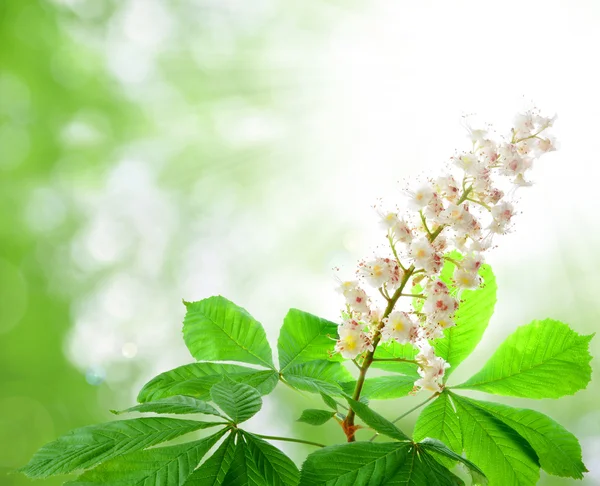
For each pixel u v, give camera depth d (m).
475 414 1.65
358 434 7.46
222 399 1.40
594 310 9.09
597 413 7.69
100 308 9.32
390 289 1.54
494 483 1.59
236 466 1.27
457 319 1.77
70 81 10.02
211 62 11.41
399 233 1.52
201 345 1.81
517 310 8.91
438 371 1.61
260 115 11.69
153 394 1.63
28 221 9.54
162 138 10.88
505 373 1.73
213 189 11.02
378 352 1.77
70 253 9.59
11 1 9.54
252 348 1.80
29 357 8.73
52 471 1.25
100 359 8.91
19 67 9.65
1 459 8.09
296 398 7.99
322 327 1.82
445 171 1.60
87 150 10.16
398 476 1.30
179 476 1.30
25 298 9.09
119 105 10.39
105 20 10.26
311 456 1.32
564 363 1.69
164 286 9.92
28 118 9.74
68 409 8.55
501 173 1.55
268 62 11.70
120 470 1.30
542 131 1.61
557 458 1.63
